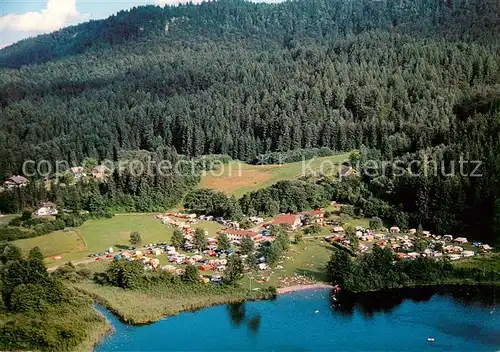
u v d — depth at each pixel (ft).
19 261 540.11
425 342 453.58
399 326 482.28
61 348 441.27
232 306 529.86
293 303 532.73
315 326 486.38
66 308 501.97
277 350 446.19
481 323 483.92
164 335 472.85
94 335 470.39
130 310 510.99
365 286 558.56
